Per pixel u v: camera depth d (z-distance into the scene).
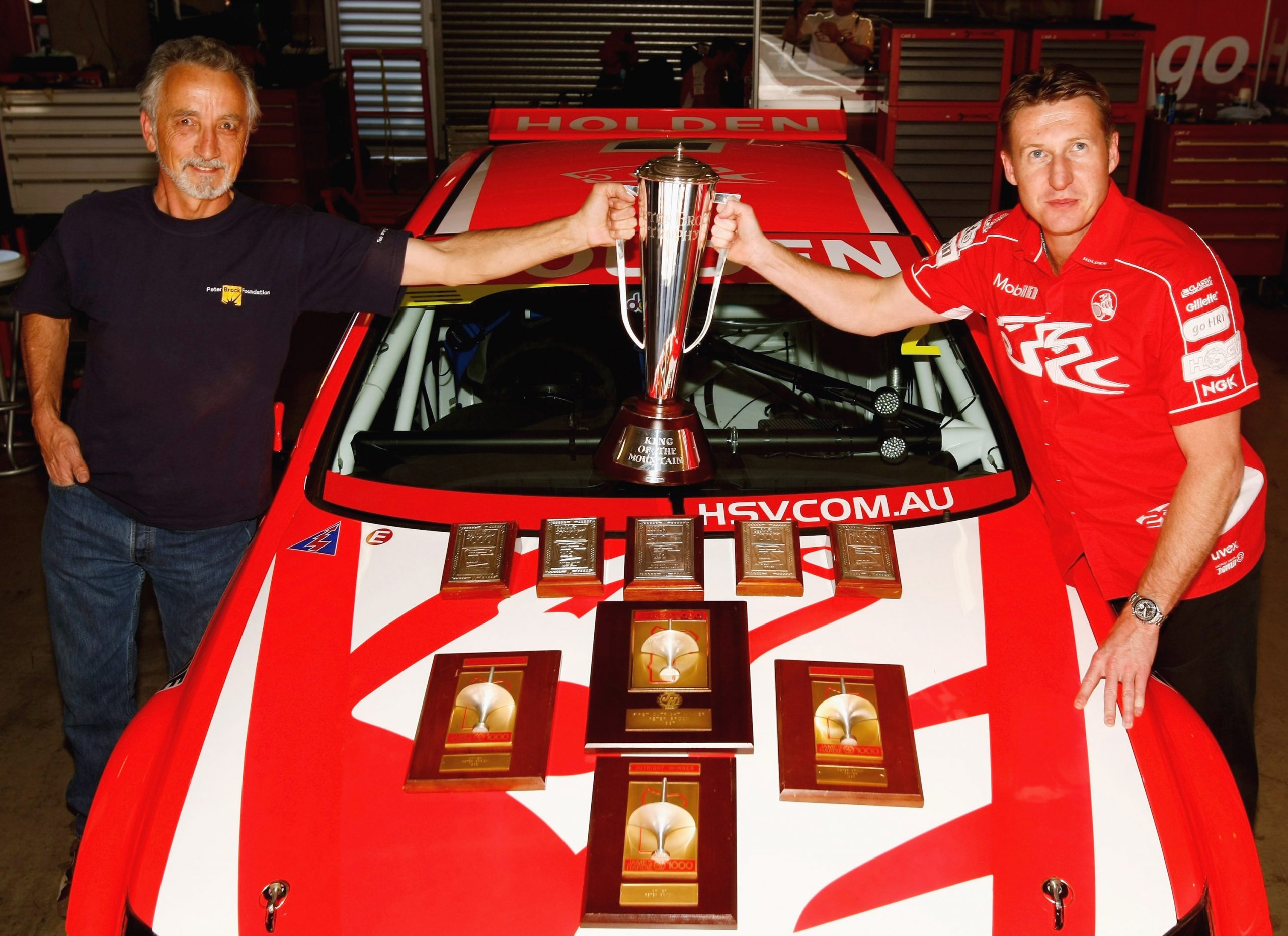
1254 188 6.95
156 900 1.49
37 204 7.43
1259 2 7.32
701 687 1.72
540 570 1.93
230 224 2.21
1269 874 2.66
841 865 1.49
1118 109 6.81
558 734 1.67
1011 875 1.48
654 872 1.46
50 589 2.44
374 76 9.71
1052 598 1.91
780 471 2.25
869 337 2.60
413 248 2.23
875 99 7.40
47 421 2.29
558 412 2.53
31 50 8.38
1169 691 1.89
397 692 1.75
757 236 2.13
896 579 1.90
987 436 2.30
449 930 1.43
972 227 2.17
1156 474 2.02
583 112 3.44
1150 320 1.86
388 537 2.07
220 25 8.38
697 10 9.52
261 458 2.37
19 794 2.94
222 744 1.68
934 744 1.65
